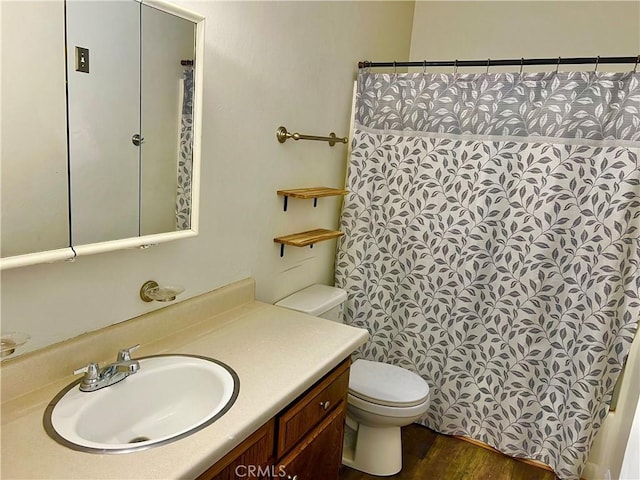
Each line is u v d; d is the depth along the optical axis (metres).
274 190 1.89
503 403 2.23
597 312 1.96
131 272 1.32
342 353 1.44
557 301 2.05
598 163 1.90
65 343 1.16
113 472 0.85
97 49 1.09
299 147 2.00
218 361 1.30
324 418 1.48
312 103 2.03
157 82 1.24
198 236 1.54
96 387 1.11
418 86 2.18
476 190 2.13
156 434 1.19
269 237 1.92
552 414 2.12
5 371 1.03
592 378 1.99
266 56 1.69
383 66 2.24
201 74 1.35
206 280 1.61
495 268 2.15
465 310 2.24
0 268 0.95
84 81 1.08
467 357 2.28
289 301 2.04
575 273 1.99
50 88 1.02
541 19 2.58
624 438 1.92
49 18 0.99
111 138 1.16
